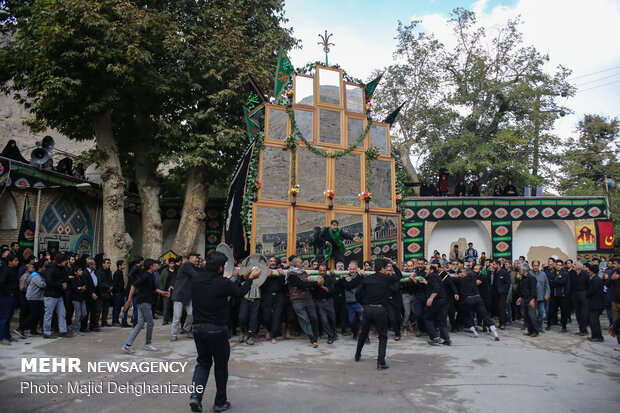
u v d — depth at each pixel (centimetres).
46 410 588
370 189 1638
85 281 1204
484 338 1206
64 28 1567
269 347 1051
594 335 1168
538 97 2655
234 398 646
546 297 1350
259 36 2119
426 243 2189
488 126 2781
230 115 1986
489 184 2906
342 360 909
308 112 1606
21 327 1075
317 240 1480
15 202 1620
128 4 1645
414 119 2816
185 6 1945
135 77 1778
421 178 2945
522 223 2338
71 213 1912
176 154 1867
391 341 1149
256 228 1476
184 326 1131
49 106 1741
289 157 1555
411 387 712
